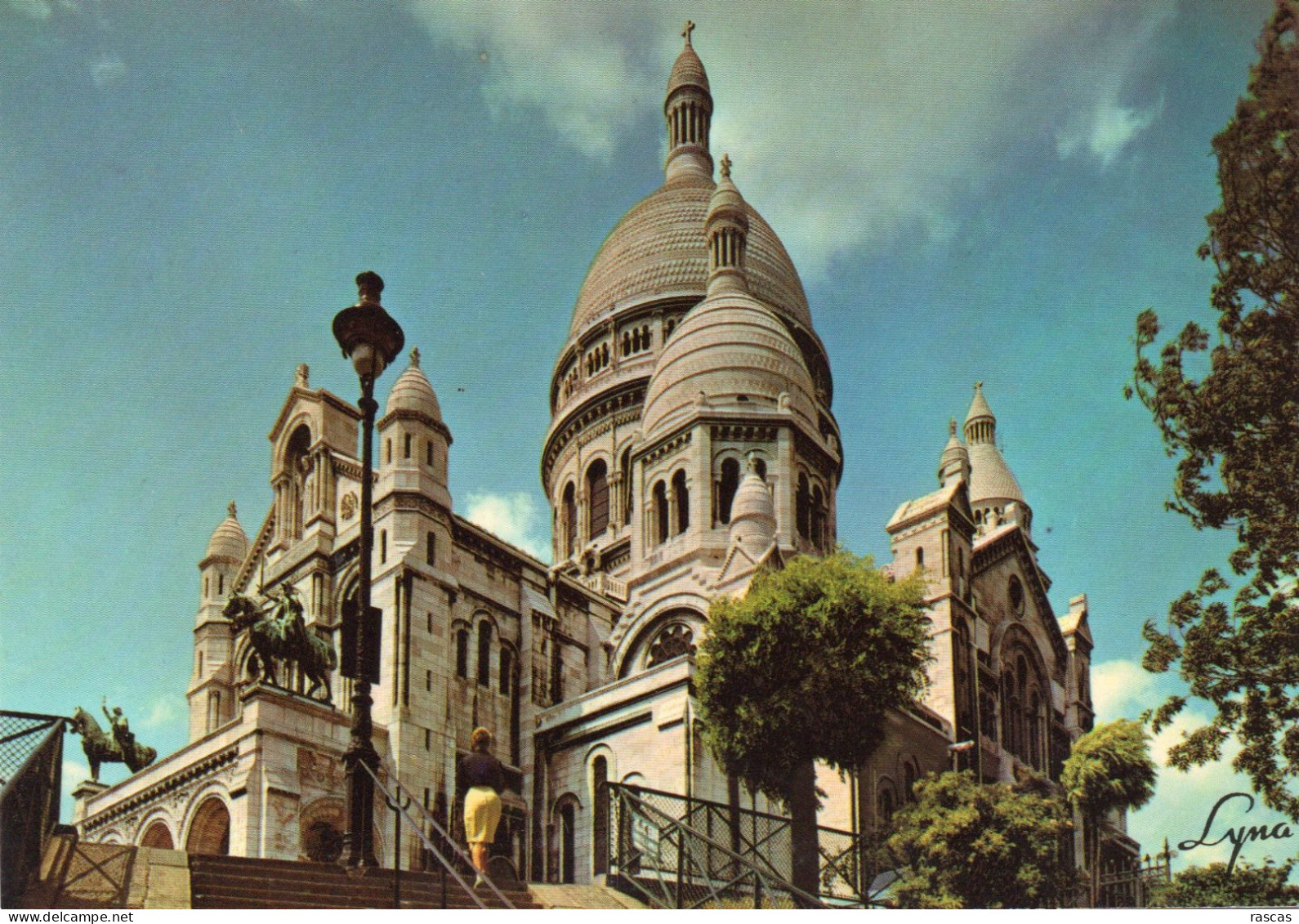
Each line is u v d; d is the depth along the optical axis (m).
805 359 91.31
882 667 40.09
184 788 52.09
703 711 42.19
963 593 69.94
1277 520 35.12
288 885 26.56
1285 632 34.69
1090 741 47.97
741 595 61.12
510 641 64.38
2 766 25.36
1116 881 45.53
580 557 84.25
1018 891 41.47
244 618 50.41
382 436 61.69
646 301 90.12
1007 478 96.75
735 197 81.44
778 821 42.78
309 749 50.22
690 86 105.31
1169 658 36.72
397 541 58.69
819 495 73.50
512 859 58.47
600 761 59.12
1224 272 35.94
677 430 71.06
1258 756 35.28
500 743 61.50
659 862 35.28
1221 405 35.16
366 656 29.56
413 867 52.78
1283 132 34.62
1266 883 40.06
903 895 41.41
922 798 44.78
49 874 25.72
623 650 66.50
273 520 67.56
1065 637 82.50
